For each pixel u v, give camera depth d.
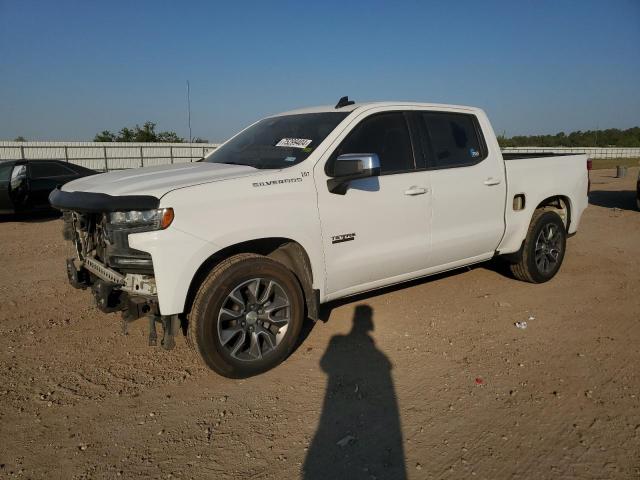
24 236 9.17
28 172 11.20
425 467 2.66
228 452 2.80
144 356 3.98
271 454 2.78
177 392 3.44
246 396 3.38
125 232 3.19
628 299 5.26
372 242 4.12
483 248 5.05
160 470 2.65
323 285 3.92
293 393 3.41
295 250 3.80
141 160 35.41
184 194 3.23
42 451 2.81
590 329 4.47
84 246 3.91
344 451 2.80
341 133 4.01
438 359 3.89
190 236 3.21
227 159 4.36
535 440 2.88
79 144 33.84
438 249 4.60
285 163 3.89
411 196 4.31
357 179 3.73
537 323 4.60
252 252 3.82
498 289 5.56
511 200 5.17
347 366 3.79
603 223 10.08
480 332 4.40
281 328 3.71
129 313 3.34
